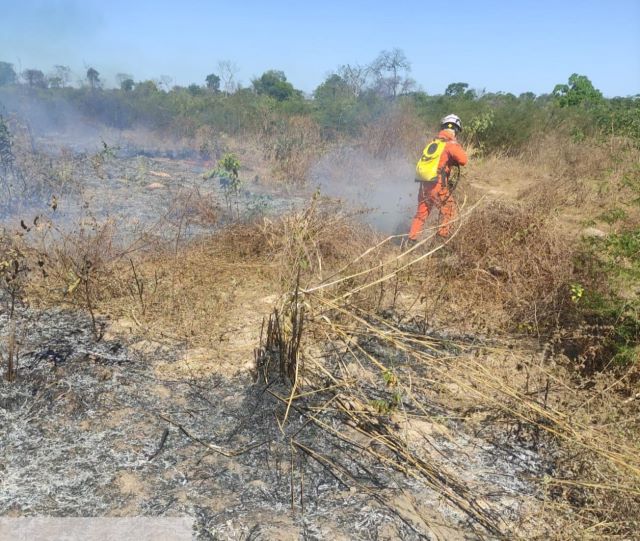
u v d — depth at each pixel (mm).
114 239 5777
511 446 3143
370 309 4590
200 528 2461
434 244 5742
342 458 2951
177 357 3795
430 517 2623
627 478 2686
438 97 15234
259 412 3256
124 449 2900
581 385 3502
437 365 3811
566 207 8422
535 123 13000
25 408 3139
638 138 9438
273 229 5637
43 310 4254
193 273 5074
